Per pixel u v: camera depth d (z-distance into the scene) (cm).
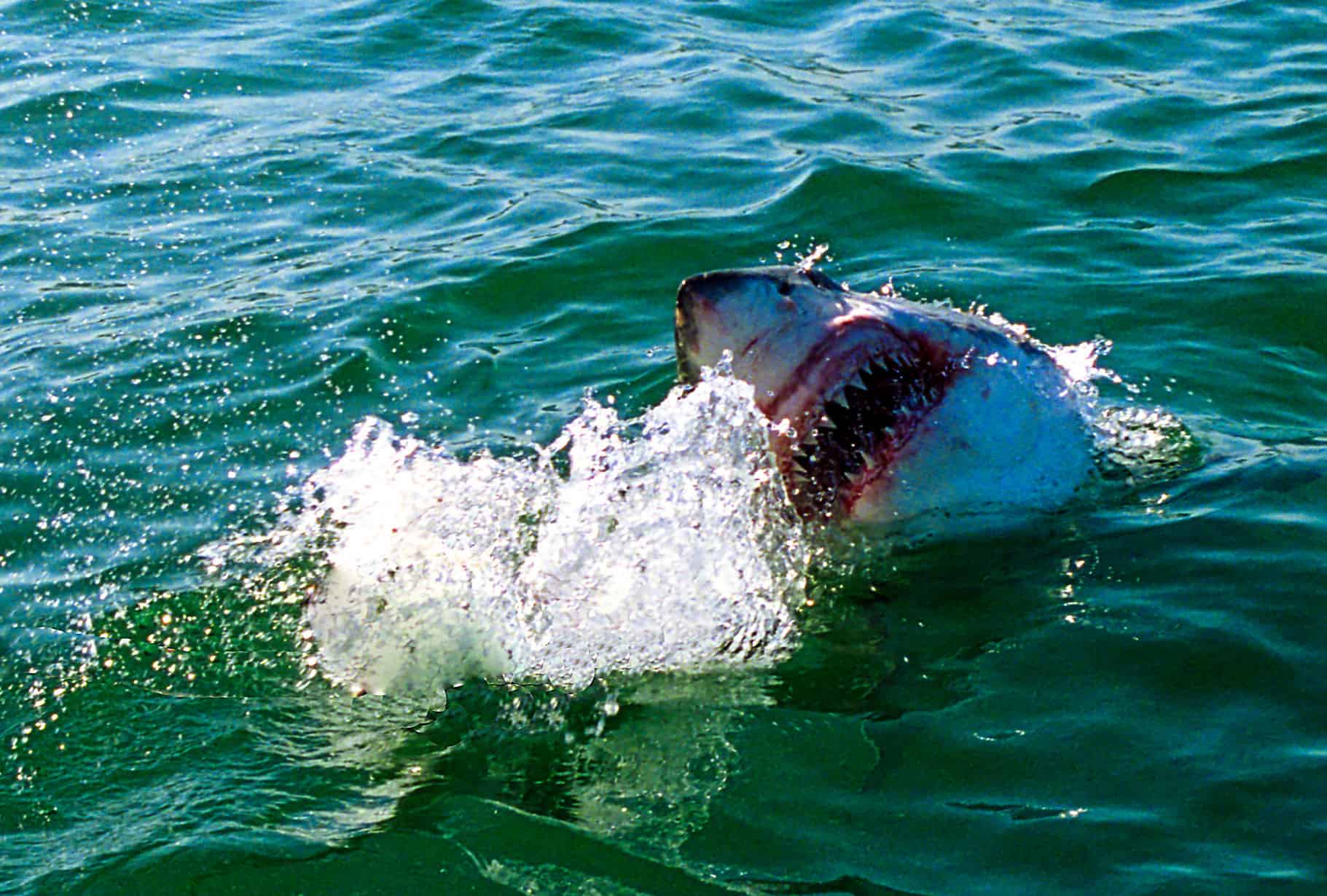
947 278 1320
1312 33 1944
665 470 874
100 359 1223
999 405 893
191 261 1421
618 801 691
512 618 821
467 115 1798
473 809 694
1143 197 1484
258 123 1789
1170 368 1147
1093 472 938
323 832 686
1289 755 678
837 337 851
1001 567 866
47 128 1761
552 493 961
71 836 695
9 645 852
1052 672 758
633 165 1614
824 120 1712
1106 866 619
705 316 860
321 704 788
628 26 2114
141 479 1048
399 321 1277
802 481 853
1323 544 855
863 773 695
